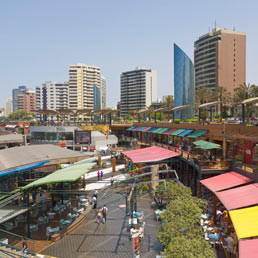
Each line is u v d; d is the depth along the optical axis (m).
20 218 19.08
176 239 11.31
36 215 20.27
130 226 18.27
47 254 14.72
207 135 27.64
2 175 19.19
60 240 16.45
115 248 15.33
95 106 105.81
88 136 48.72
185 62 54.97
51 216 19.75
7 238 16.42
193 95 56.66
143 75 188.38
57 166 28.36
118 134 68.31
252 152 20.73
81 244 15.88
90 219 19.84
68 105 178.88
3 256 13.03
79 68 178.25
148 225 18.45
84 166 21.23
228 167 21.80
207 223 17.38
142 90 189.25
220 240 15.05
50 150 27.73
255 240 10.67
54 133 53.12
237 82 133.75
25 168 20.80
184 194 17.25
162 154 29.59
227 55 132.50
